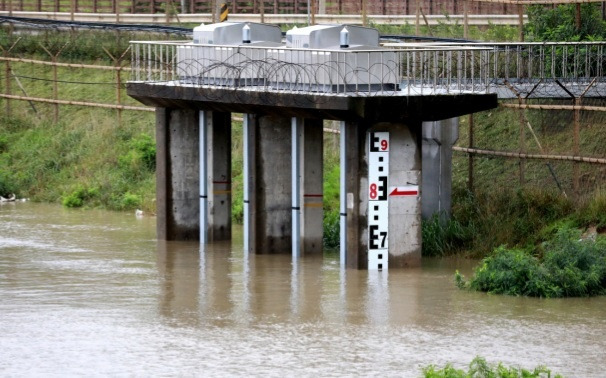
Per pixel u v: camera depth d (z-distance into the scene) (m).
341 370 38.62
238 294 49.09
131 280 51.97
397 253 53.50
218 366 39.09
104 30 94.75
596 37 68.19
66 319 45.16
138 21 103.25
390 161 52.66
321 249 57.44
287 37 54.69
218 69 57.97
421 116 51.59
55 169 80.25
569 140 62.09
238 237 62.56
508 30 84.00
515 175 61.31
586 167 59.34
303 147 56.16
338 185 65.56
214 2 93.00
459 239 57.31
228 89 55.72
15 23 97.56
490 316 45.41
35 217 70.31
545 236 55.22
